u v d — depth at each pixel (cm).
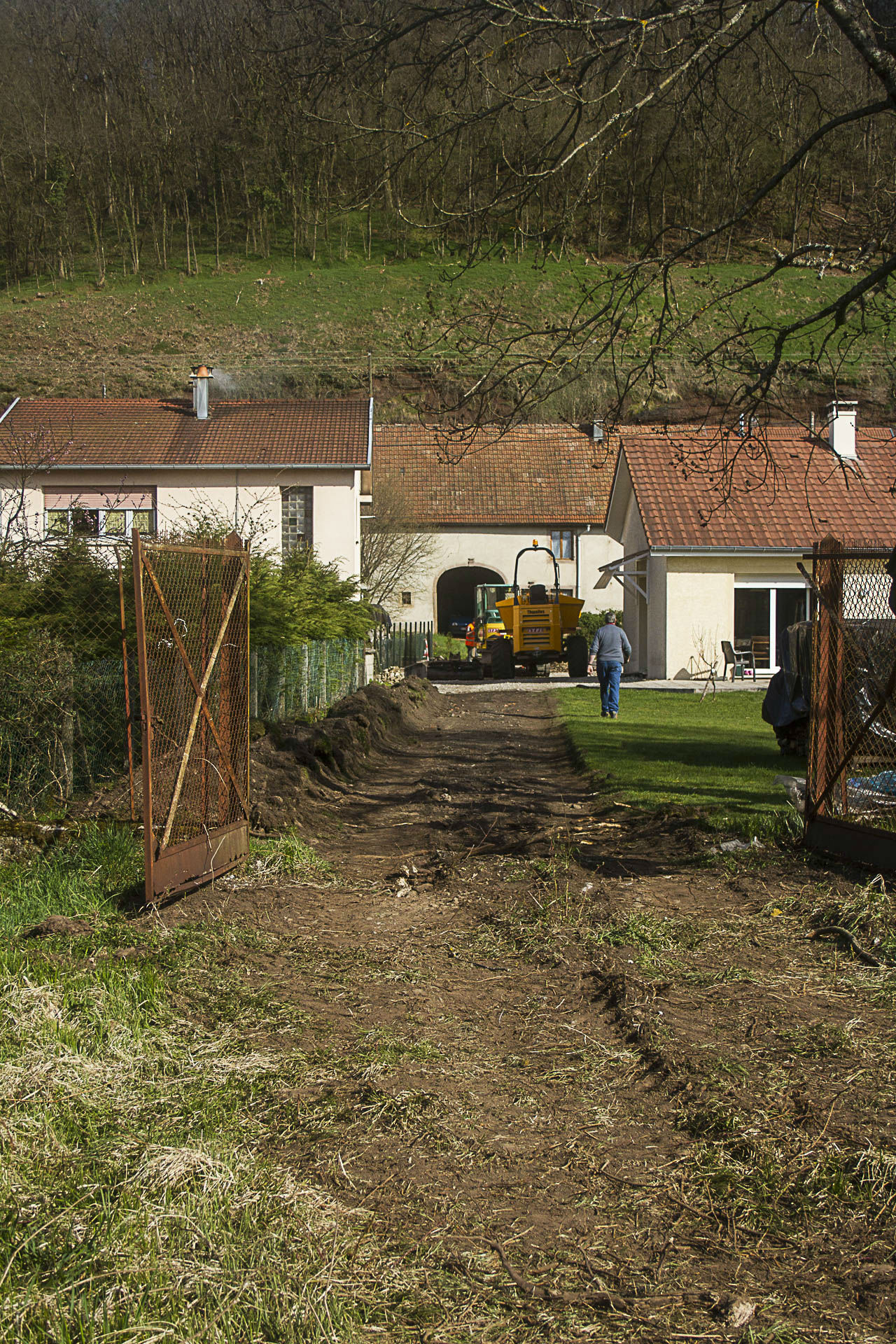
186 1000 477
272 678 1292
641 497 2667
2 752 855
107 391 4578
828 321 880
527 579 4197
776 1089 391
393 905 652
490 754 1357
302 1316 255
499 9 700
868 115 758
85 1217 295
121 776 872
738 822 804
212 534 1509
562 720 1669
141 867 657
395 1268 282
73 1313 251
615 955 548
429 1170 337
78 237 5266
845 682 729
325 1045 434
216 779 684
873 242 789
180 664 626
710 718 1723
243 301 5103
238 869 707
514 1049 437
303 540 2605
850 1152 342
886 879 645
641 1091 397
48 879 641
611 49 712
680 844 766
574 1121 373
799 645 1192
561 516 4181
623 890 662
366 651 2211
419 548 3841
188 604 640
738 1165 338
